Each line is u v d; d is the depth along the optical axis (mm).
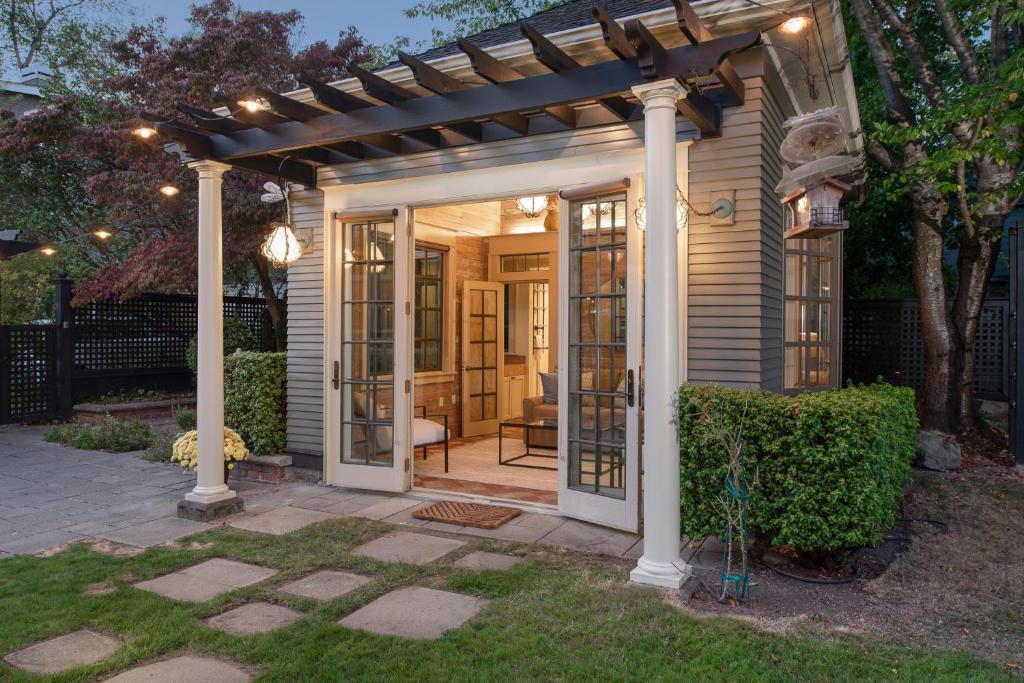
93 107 12383
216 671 2615
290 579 3580
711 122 4109
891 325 8047
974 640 2859
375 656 2691
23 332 9234
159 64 10008
